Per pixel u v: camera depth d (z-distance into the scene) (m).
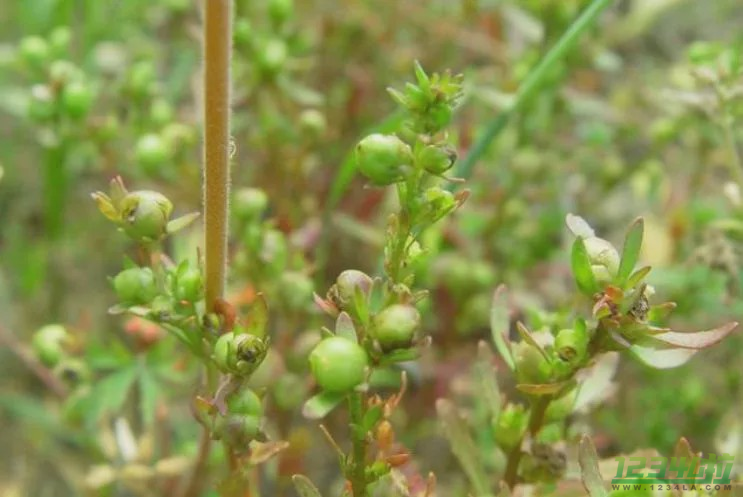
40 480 0.22
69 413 0.17
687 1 0.29
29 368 0.23
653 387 0.21
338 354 0.12
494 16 0.24
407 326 0.12
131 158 0.20
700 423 0.20
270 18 0.20
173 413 0.21
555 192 0.23
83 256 0.25
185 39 0.24
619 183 0.24
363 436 0.13
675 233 0.21
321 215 0.21
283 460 0.17
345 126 0.24
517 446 0.14
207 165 0.13
